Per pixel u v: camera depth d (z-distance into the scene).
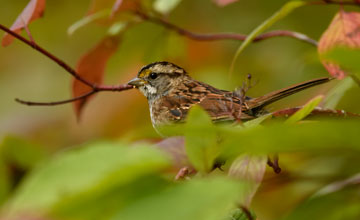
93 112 13.21
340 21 6.09
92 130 13.27
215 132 3.20
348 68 3.16
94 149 2.82
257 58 14.17
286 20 14.49
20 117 15.05
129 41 13.31
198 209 2.71
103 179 2.78
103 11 8.77
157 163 2.80
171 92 10.78
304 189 9.05
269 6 14.96
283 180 7.16
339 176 7.22
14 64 16.36
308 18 14.41
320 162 9.15
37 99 15.68
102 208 2.93
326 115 5.48
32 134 14.64
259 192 7.10
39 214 2.71
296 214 5.59
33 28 16.22
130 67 13.12
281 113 5.32
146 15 9.18
